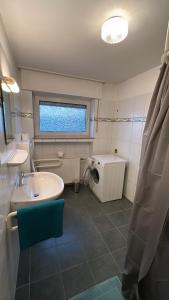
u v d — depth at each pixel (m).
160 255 0.80
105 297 1.10
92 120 2.76
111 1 0.92
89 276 1.24
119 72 2.10
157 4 0.93
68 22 1.12
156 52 1.52
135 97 2.24
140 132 2.16
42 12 1.02
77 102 2.69
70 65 1.91
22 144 1.59
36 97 2.41
